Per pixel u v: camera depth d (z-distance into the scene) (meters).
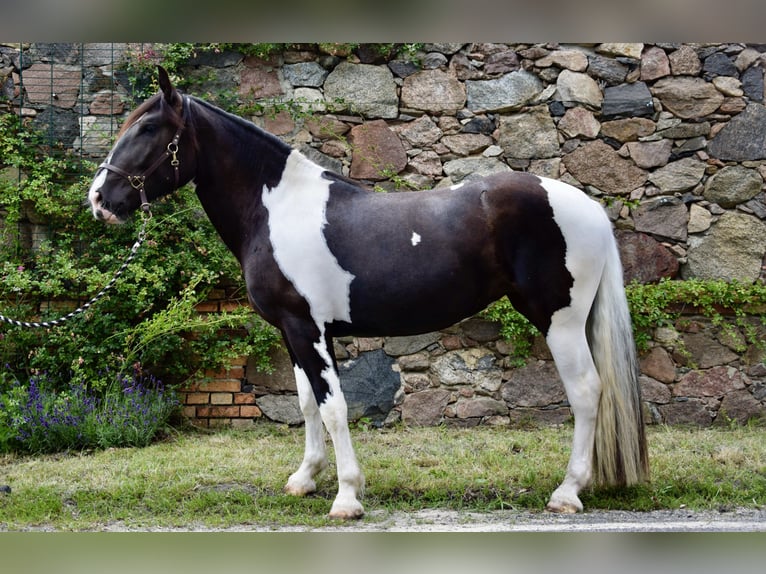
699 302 5.04
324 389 3.16
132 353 4.92
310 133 5.36
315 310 3.16
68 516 3.22
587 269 3.13
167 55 5.28
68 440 4.52
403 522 3.09
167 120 3.25
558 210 3.12
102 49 5.34
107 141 5.32
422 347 5.15
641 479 3.17
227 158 3.33
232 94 5.32
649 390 5.08
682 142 5.26
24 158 5.21
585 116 5.29
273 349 5.19
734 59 5.27
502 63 5.34
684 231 5.21
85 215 5.13
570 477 3.20
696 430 4.85
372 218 3.18
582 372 3.13
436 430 4.90
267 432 4.98
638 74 5.30
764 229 5.16
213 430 5.07
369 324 3.22
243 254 3.34
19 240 5.19
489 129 5.34
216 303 5.24
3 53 5.30
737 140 5.22
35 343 5.04
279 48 5.35
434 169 5.32
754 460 3.92
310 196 3.26
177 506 3.37
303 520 3.10
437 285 3.12
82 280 5.07
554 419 5.06
